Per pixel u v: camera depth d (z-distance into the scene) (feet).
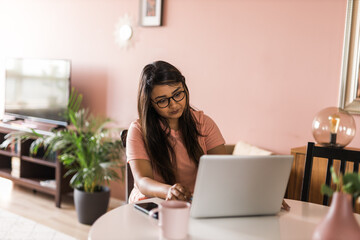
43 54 14.69
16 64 14.43
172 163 5.80
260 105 9.78
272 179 4.26
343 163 5.49
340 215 3.10
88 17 13.23
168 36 11.34
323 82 8.81
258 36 9.73
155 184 5.06
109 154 11.66
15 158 13.69
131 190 6.12
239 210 4.33
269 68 9.59
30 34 15.12
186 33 10.98
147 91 5.58
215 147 6.28
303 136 9.16
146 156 5.67
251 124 9.95
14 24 15.71
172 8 11.23
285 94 9.38
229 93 10.28
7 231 10.30
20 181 13.48
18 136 12.33
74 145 11.73
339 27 8.54
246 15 9.89
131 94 12.27
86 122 12.06
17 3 15.53
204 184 4.04
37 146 12.11
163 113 5.62
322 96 8.84
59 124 13.05
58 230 10.58
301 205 5.06
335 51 8.61
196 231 3.95
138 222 4.14
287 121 9.38
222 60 10.36
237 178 4.11
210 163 3.95
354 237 3.05
